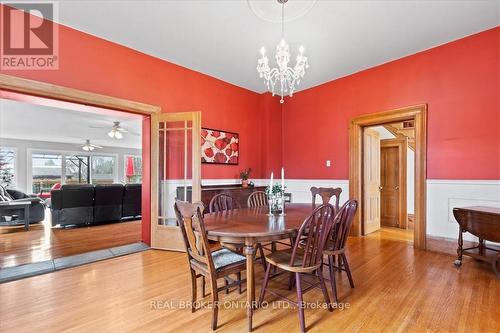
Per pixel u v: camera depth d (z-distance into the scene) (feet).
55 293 7.59
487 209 9.31
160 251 11.71
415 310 6.61
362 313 6.50
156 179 12.33
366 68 14.07
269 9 9.09
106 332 5.76
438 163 11.55
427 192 11.85
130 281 8.45
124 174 34.50
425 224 11.86
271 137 17.95
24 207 15.83
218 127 15.51
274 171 18.10
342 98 15.26
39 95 9.25
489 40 10.29
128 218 19.66
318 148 16.48
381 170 18.01
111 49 11.04
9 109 16.94
